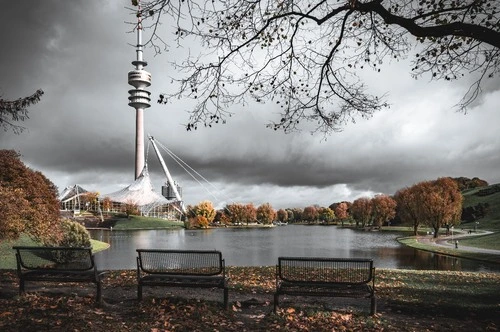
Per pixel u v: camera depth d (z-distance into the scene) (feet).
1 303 26.45
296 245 232.32
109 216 599.16
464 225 417.08
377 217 448.24
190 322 24.08
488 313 29.22
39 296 29.25
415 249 198.70
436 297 37.27
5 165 115.55
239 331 23.02
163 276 29.45
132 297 31.55
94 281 28.71
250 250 199.52
